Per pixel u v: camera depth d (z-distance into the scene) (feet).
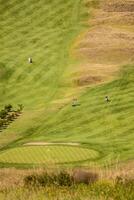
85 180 182.91
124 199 146.10
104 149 375.86
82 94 530.27
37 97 552.41
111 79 561.84
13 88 589.73
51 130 449.06
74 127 451.53
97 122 456.86
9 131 454.40
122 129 434.30
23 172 238.48
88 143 396.16
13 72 634.84
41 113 496.23
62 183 179.01
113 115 467.11
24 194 155.02
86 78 570.05
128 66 604.90
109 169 219.82
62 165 326.24
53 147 383.45
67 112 487.20
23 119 485.15
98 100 505.66
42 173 196.34
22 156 362.74
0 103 547.49
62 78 588.09
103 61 631.97
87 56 650.84
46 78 601.62
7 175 229.45
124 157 350.84
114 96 511.81
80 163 333.01
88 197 147.02
